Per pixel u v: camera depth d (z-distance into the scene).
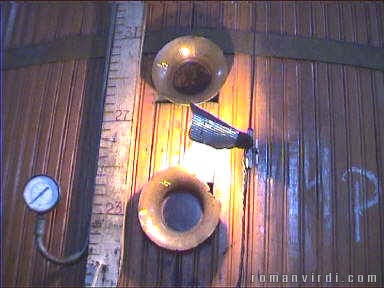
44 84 1.37
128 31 1.27
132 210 1.19
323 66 1.27
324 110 1.24
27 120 1.36
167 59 1.23
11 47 1.44
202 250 1.15
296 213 1.17
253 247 1.15
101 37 1.36
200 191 1.15
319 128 1.22
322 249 1.14
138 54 1.25
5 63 1.43
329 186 1.18
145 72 1.29
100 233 1.14
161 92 1.22
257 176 1.19
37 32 1.43
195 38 1.23
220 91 1.25
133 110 1.21
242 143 1.14
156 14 1.34
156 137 1.24
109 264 1.12
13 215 1.29
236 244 1.15
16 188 1.31
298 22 1.31
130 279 1.16
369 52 1.28
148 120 1.25
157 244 1.12
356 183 1.18
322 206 1.17
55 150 1.31
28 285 1.23
